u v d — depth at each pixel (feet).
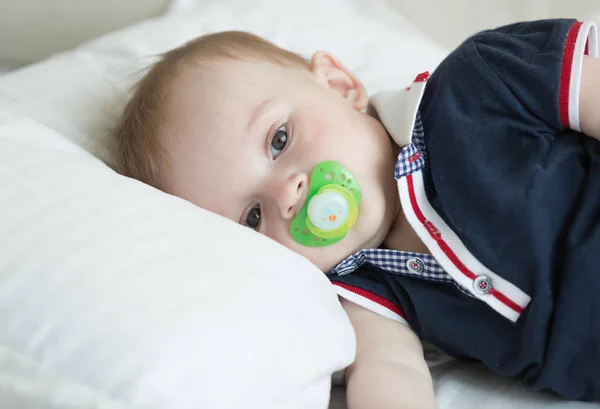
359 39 4.28
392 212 2.83
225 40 3.13
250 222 2.75
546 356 2.48
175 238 2.04
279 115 2.77
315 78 3.07
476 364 2.85
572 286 2.41
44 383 1.73
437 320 2.69
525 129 2.61
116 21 4.73
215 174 2.74
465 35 4.83
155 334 1.73
